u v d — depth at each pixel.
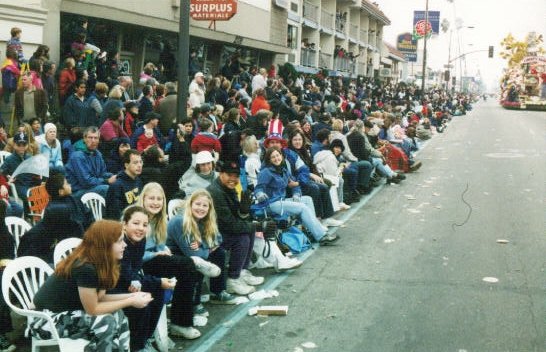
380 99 30.75
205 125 9.41
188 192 7.59
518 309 6.15
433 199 12.42
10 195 7.74
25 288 5.44
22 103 9.64
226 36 19.22
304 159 10.25
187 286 5.52
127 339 4.57
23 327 5.53
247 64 20.42
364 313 6.10
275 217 8.39
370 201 12.28
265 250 7.57
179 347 5.35
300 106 17.42
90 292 4.21
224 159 9.23
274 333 5.62
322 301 6.46
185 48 8.84
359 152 12.95
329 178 10.74
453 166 17.34
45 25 11.85
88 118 10.26
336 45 40.84
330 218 10.50
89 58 11.95
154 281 5.14
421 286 6.91
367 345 5.32
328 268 7.67
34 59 9.91
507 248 8.54
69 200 6.12
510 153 20.47
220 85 15.28
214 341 5.47
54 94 11.38
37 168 7.84
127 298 4.48
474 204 11.81
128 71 15.85
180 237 6.05
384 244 8.86
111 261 4.31
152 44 16.81
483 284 6.96
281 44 26.81
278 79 20.23
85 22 11.80
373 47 52.84
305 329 5.71
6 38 10.97
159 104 11.59
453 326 5.73
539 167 16.86
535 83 59.53
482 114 50.72
